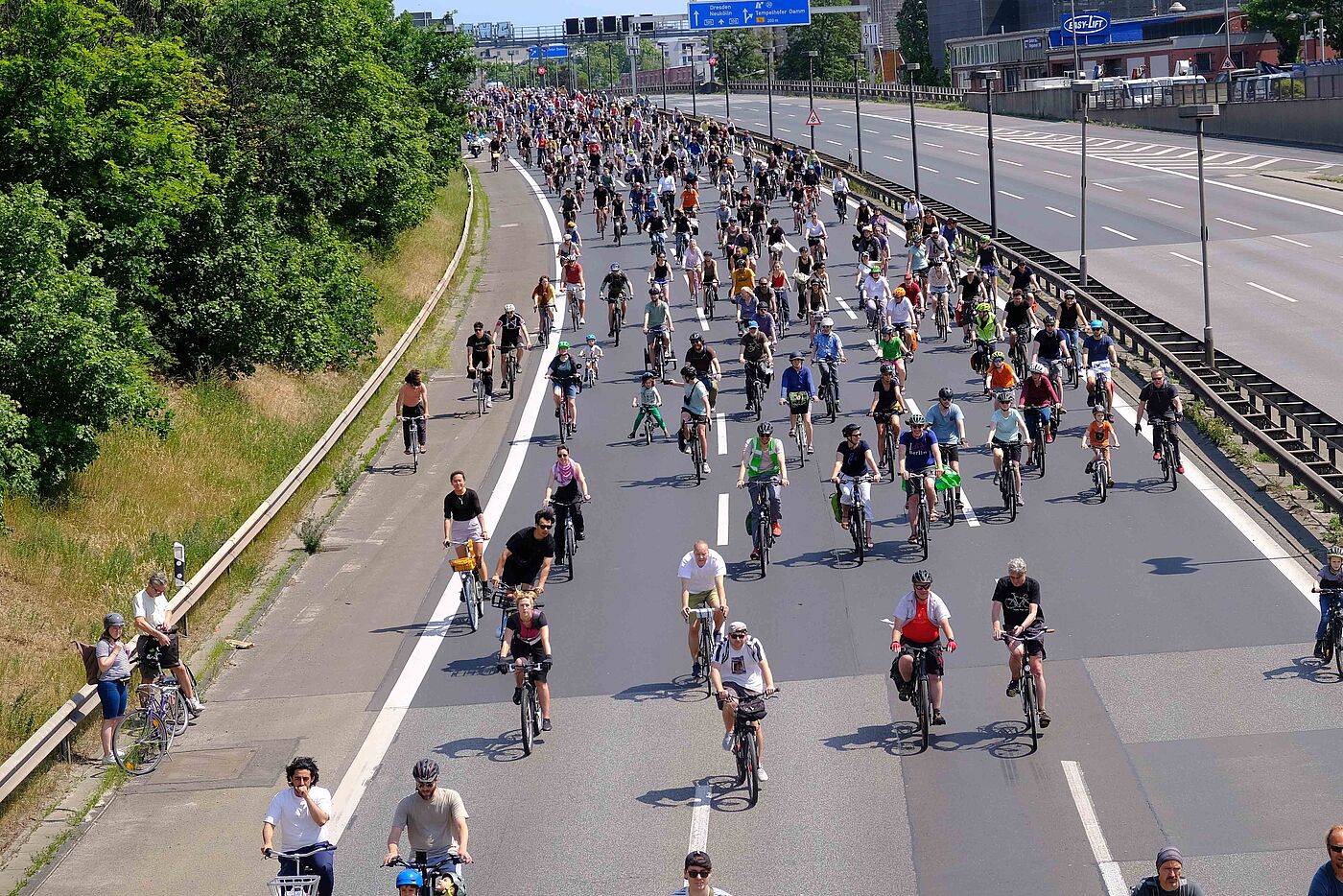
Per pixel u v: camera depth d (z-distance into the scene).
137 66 44.16
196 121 55.78
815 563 33.88
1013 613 24.00
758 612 30.95
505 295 74.19
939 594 31.31
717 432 46.34
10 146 41.59
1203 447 42.00
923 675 23.81
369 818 22.70
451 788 23.58
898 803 22.08
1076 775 22.66
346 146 69.06
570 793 23.06
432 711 26.92
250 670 29.59
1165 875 15.85
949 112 172.88
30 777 24.12
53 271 36.31
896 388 40.22
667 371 54.56
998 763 23.27
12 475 33.31
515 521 38.72
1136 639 28.28
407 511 40.25
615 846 21.20
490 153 153.62
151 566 34.44
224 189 53.88
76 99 41.28
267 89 62.94
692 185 93.31
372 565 35.91
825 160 118.12
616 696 27.03
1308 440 43.12
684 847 21.03
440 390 54.88
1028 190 102.94
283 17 62.78
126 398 36.88
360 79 72.50
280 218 63.69
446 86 113.19
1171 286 70.31
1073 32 167.25
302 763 18.94
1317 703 24.75
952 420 36.09
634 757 24.28
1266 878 19.23
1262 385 46.12
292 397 51.34
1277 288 69.12
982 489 39.06
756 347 47.38
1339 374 52.28
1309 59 171.00
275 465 43.59
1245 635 28.09
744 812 22.08
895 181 109.25
